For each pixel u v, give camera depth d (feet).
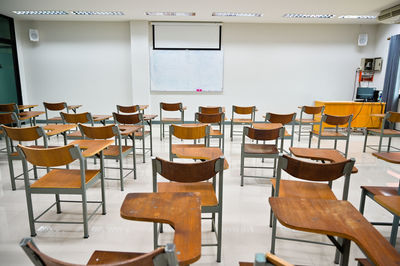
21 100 23.48
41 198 8.96
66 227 7.22
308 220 3.63
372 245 3.12
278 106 24.70
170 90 24.11
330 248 6.47
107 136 9.19
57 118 17.16
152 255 2.19
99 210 8.20
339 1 16.74
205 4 17.60
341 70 24.04
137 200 4.03
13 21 22.27
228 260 5.95
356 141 18.37
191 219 3.55
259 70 24.04
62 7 18.53
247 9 18.72
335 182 10.78
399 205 3.94
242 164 10.04
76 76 24.09
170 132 8.83
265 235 6.98
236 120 17.44
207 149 7.36
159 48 23.39
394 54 20.01
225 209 8.36
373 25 23.25
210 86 24.18
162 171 4.87
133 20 22.61
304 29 23.41
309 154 7.03
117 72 24.06
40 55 23.68
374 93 21.12
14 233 6.90
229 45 23.59
